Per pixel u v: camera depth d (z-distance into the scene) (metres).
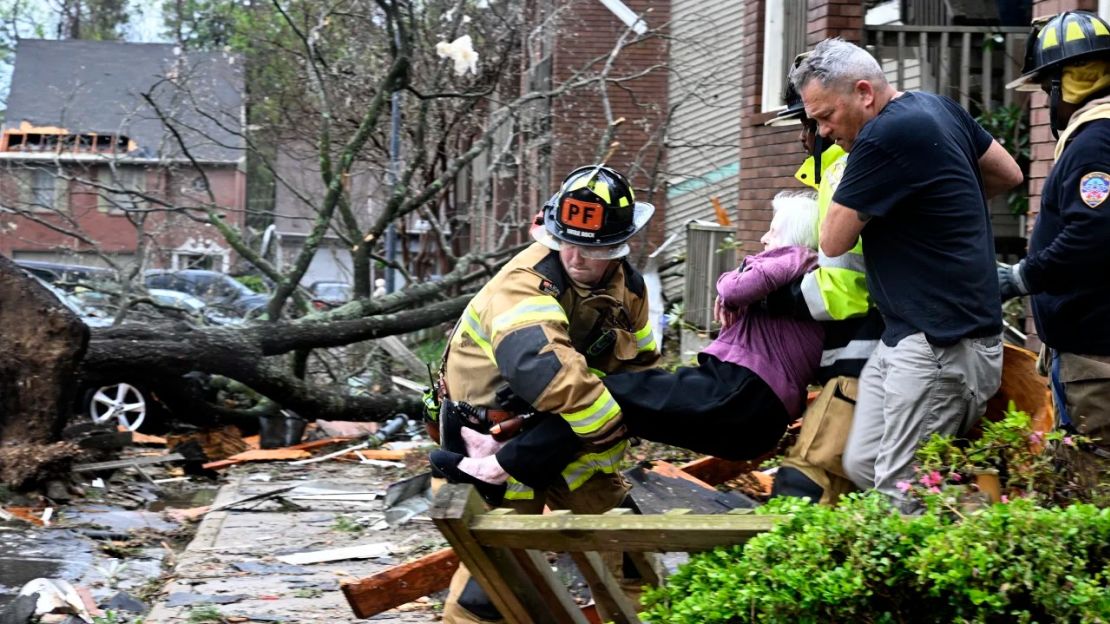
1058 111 5.02
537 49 20.36
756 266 4.43
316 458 12.48
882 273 4.19
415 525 8.71
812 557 2.98
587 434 4.26
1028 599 2.95
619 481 4.93
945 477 3.80
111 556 8.22
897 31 10.95
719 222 15.88
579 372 4.22
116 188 16.52
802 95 4.33
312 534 8.48
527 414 4.53
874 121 4.12
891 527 3.01
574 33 20.97
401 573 4.94
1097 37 4.82
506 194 21.91
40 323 10.05
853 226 4.10
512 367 4.26
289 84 19.58
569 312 4.54
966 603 2.95
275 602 6.54
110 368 11.34
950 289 4.07
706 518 3.15
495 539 3.25
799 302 4.39
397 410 13.11
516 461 4.45
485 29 18.05
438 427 5.20
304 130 19.91
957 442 4.21
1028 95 10.55
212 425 12.93
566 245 4.45
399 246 22.17
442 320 13.13
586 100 22.09
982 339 4.14
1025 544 2.94
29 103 36.00
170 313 15.34
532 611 3.50
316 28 14.79
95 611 6.64
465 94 14.34
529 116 18.30
